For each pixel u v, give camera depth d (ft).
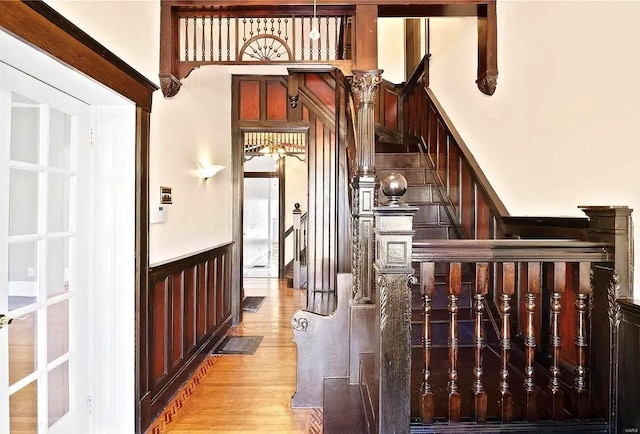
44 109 6.74
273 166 28.68
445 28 13.26
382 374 5.49
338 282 9.50
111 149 8.11
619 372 5.56
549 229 7.39
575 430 5.68
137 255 8.21
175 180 10.50
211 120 13.69
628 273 5.59
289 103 16.16
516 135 8.80
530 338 5.83
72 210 7.48
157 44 9.60
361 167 9.34
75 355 7.51
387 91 18.84
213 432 8.34
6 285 5.91
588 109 6.44
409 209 5.40
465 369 7.94
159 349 9.37
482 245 5.63
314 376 9.42
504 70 9.34
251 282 25.61
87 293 7.83
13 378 6.24
